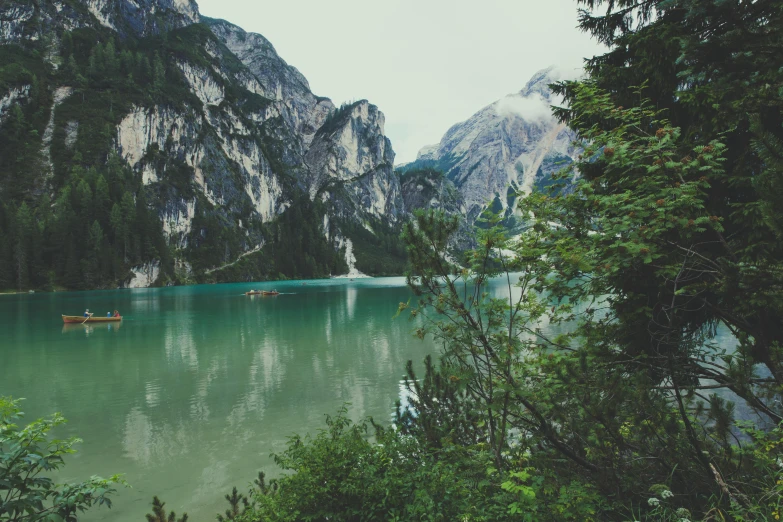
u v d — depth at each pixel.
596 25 7.35
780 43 3.18
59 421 4.05
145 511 8.70
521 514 3.88
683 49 3.55
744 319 4.04
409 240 4.79
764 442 4.18
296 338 31.17
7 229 113.44
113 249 128.38
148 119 182.00
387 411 14.51
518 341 4.65
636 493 4.10
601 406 4.15
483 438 6.15
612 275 4.49
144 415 14.92
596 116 5.82
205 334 34.53
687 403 4.73
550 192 5.35
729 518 3.54
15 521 3.63
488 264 4.68
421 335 4.84
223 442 12.30
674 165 4.21
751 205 4.14
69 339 33.25
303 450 5.95
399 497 4.70
